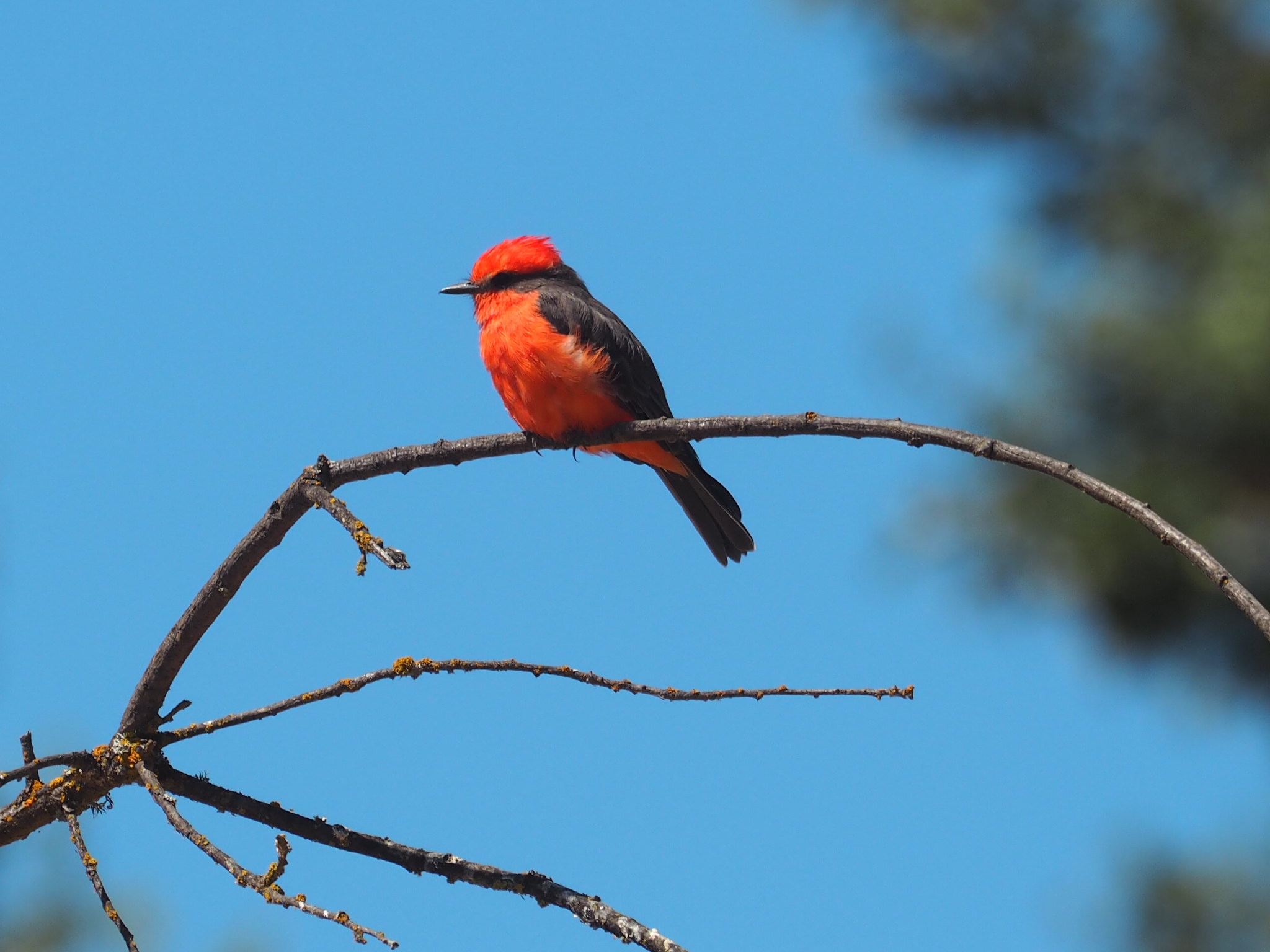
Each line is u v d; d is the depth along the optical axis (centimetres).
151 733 639
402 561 582
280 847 531
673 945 555
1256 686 1443
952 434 586
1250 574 1384
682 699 618
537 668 616
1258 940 1274
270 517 651
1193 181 1557
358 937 493
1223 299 1352
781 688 616
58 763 620
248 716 632
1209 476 1391
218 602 648
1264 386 1325
